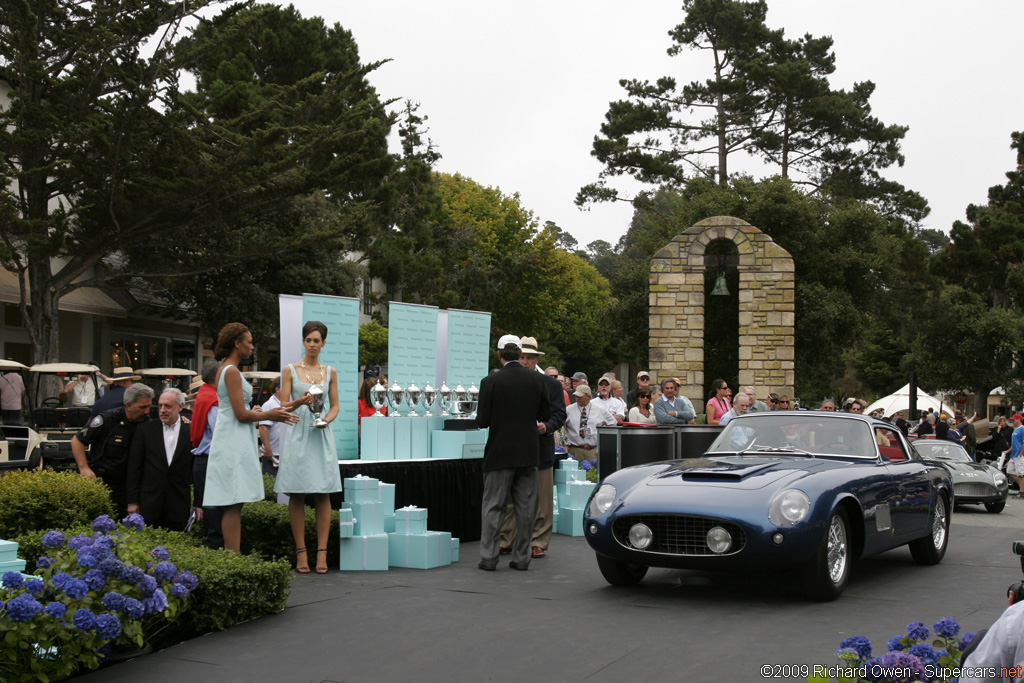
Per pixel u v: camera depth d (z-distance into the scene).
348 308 10.27
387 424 9.98
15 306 26.30
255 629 6.29
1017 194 49.97
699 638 6.02
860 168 46.75
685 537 7.23
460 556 9.55
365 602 7.15
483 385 8.83
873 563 9.73
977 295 47.47
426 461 9.97
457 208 51.16
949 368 46.78
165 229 22.69
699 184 40.62
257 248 24.34
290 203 30.67
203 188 21.52
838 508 7.46
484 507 8.80
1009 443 28.12
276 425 10.09
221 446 7.47
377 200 32.06
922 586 8.13
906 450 9.32
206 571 6.27
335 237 25.19
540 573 8.58
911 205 46.88
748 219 34.22
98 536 5.63
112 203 20.91
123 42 20.11
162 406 8.19
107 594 5.27
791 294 24.55
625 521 7.43
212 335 32.09
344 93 34.72
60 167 20.03
